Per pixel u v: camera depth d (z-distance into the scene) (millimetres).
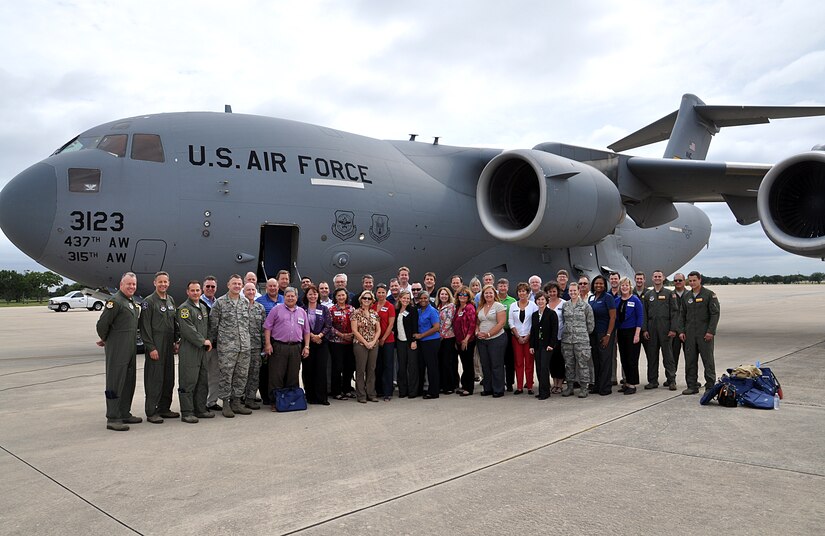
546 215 9969
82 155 8492
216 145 9102
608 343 6809
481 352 7004
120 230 8344
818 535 2898
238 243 9016
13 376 8312
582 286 7148
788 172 9500
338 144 10312
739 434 4832
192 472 4008
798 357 9477
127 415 5500
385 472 3959
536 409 6074
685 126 15500
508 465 4051
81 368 9148
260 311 6340
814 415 5543
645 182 12570
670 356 7098
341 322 6684
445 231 11266
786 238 9195
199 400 5773
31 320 24969
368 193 10227
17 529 3076
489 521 3107
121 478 3889
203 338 5719
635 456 4223
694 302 6719
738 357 9578
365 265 10258
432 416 5797
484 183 10766
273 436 5020
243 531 3035
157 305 5629
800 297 42062
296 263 9539
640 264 16047
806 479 3703
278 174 9375
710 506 3275
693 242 18359
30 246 8242
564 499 3400
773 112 14664
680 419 5414
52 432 5176
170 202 8586
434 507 3312
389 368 6832
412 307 7031
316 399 6590
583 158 11797
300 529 3047
